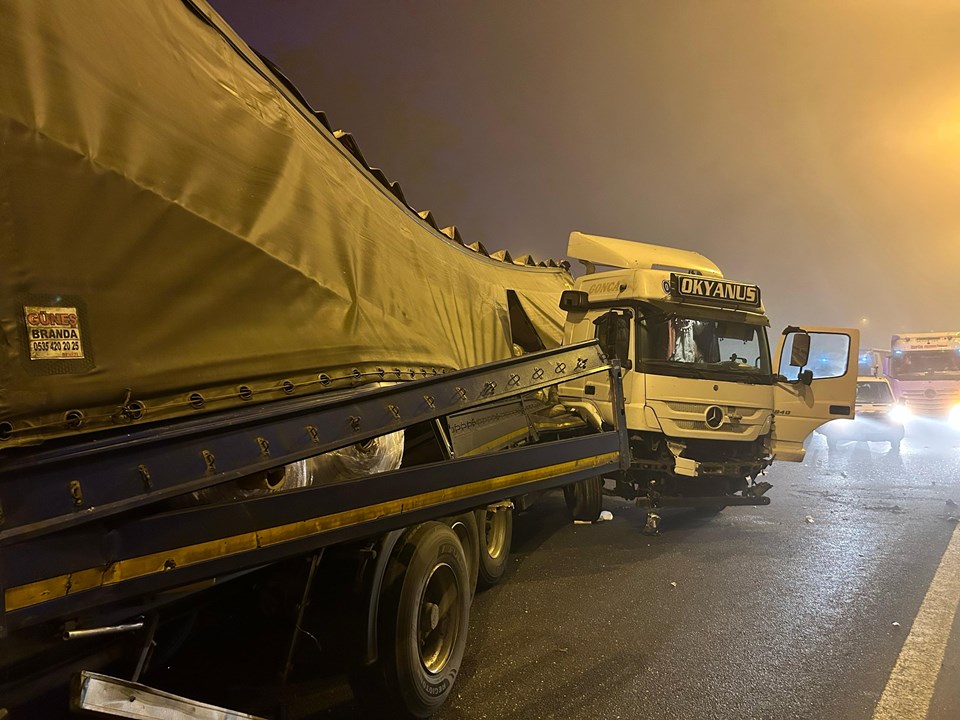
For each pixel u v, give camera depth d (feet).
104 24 8.03
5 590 5.49
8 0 6.73
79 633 6.21
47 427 6.10
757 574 19.52
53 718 6.61
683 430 23.81
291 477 8.79
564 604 16.72
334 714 11.13
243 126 10.30
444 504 10.61
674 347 24.47
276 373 8.64
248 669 11.43
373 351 10.83
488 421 16.07
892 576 19.52
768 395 25.80
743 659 13.67
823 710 11.64
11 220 6.16
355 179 14.33
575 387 26.43
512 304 26.25
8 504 5.58
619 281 25.84
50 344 6.26
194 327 7.78
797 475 41.78
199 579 7.04
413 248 16.11
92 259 6.77
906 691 12.35
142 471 6.52
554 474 13.53
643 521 26.61
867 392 53.42
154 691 6.95
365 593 10.24
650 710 11.59
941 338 68.85
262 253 9.03
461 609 12.35
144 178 7.54
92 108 7.23
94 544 6.17
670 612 16.28
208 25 10.81
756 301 26.61
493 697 12.00
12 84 6.45
